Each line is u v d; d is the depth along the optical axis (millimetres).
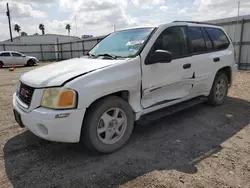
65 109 2504
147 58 3176
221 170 2535
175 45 3637
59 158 2869
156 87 3334
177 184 2289
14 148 3160
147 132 3627
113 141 2980
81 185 2320
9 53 19656
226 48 4852
